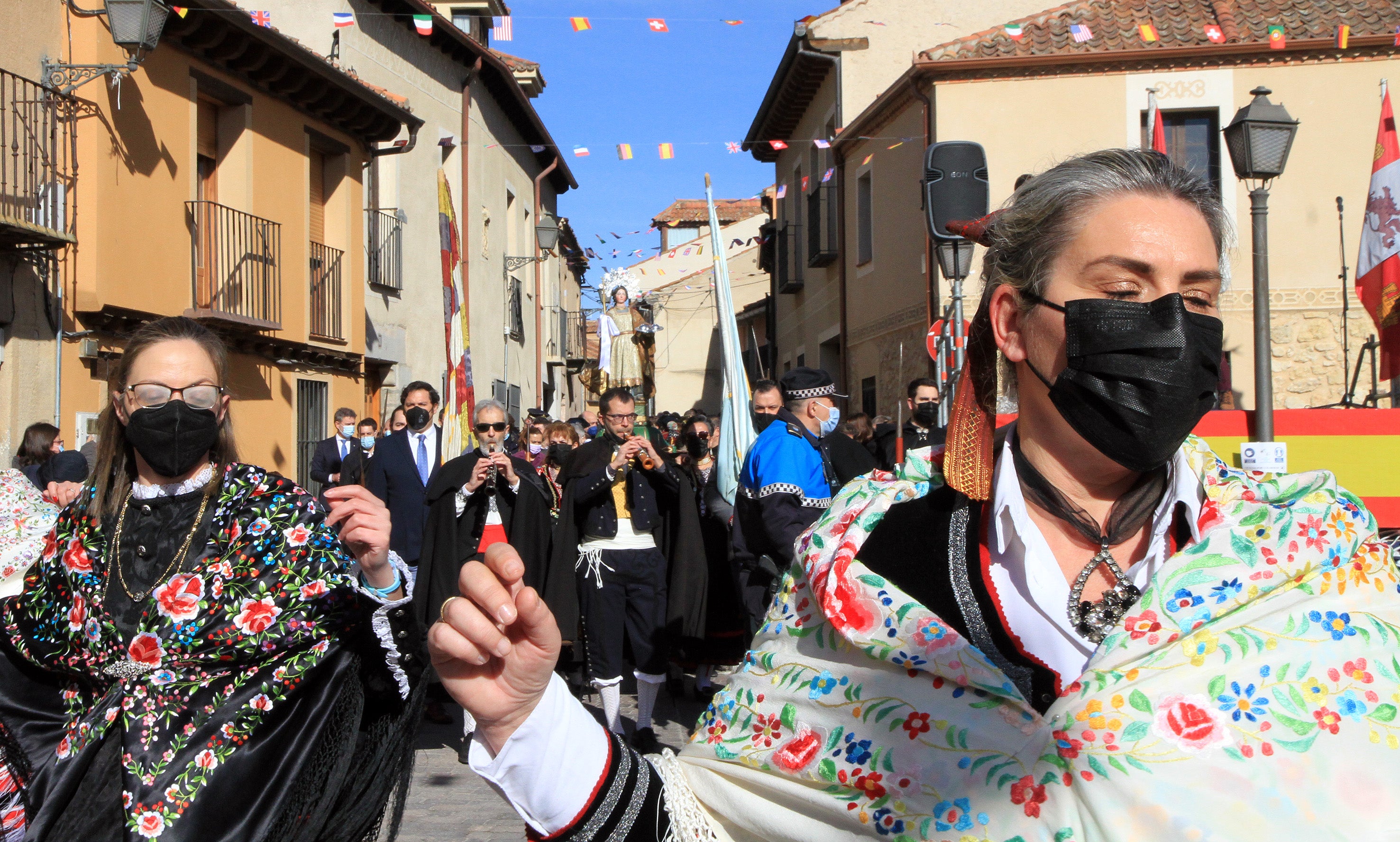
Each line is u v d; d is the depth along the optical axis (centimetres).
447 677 131
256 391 1284
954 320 738
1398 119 1306
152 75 1084
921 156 1444
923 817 124
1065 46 1343
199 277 1166
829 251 1905
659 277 3269
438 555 608
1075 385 133
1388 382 1286
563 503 603
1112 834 115
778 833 136
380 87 1628
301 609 253
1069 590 139
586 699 745
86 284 984
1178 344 127
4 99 892
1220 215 141
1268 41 1295
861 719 133
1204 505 135
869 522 148
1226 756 116
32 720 266
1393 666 124
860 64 1806
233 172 1243
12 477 333
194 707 249
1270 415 530
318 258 1422
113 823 239
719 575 699
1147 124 1335
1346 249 1309
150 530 264
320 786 247
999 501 140
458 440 745
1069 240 138
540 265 2722
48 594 265
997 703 127
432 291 1812
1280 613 124
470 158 2008
